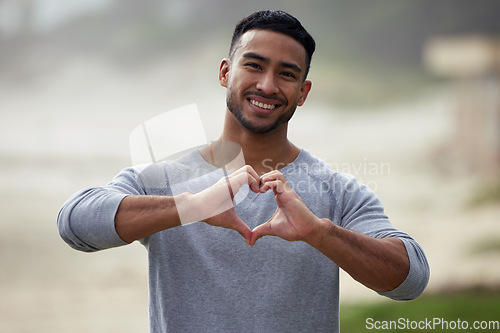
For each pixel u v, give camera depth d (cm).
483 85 3691
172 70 4438
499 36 4175
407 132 3369
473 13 4281
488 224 2017
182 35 4606
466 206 2267
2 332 1224
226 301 316
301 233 283
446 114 3503
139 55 4544
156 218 283
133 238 289
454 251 1728
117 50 4569
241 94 328
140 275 1644
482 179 2631
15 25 4550
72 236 296
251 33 327
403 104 3881
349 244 287
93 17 4650
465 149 3036
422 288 306
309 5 4606
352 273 294
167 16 4684
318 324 324
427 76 4122
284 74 325
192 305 317
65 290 1507
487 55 3906
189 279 320
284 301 318
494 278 1425
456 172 2745
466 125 3253
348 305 1212
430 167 2792
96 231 288
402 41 4412
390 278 293
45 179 2523
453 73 3956
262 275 319
